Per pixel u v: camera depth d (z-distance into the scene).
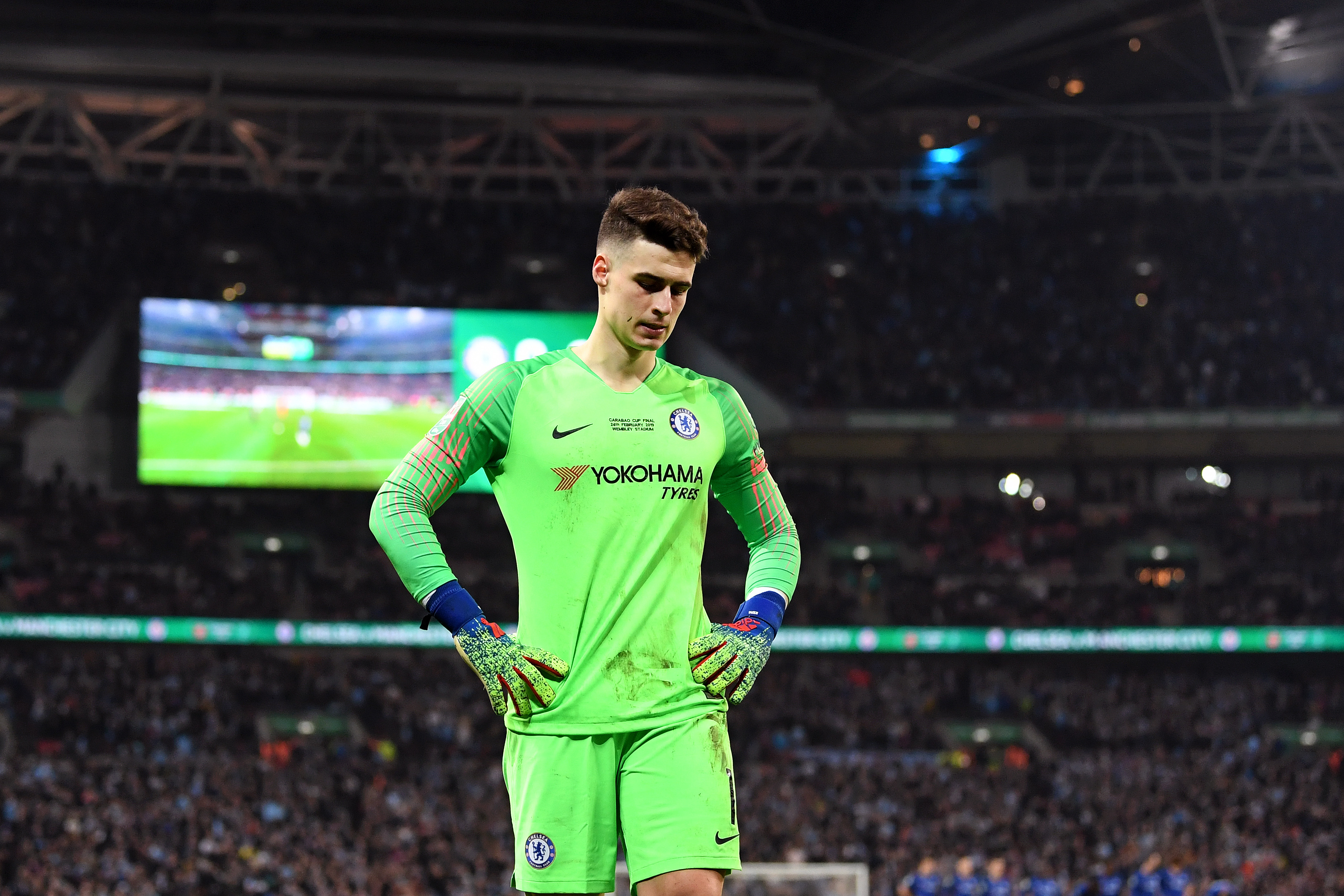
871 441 144.62
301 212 147.50
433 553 10.34
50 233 140.25
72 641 117.88
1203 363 142.12
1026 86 138.75
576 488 10.37
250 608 121.25
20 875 75.69
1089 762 113.69
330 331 130.38
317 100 142.50
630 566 10.30
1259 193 153.62
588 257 148.88
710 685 10.38
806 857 84.88
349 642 120.81
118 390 135.00
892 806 97.38
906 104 144.12
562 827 9.97
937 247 154.62
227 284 142.62
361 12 129.88
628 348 10.60
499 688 10.12
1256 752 115.06
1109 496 144.62
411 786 99.75
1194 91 140.25
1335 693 124.69
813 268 153.50
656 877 9.90
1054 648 125.25
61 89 137.38
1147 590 132.12
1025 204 156.25
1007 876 79.25
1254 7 118.06
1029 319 148.75
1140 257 151.75
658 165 159.12
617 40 135.38
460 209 150.75
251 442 128.12
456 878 80.25
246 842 85.12
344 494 134.62
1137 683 126.81
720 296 151.38
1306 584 133.25
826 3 126.75
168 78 138.50
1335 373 140.38
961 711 124.00
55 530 127.31
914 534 139.25
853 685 125.81
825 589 129.75
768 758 112.25
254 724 114.12
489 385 10.61
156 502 130.88
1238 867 83.19
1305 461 144.88
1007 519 142.38
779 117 148.38
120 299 135.88
